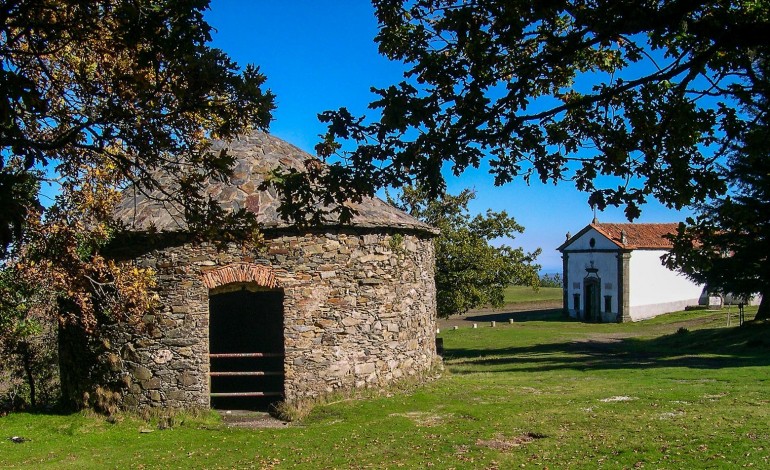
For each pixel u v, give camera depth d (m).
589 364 21.69
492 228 29.06
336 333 13.69
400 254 15.03
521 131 5.72
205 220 6.89
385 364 14.47
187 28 5.71
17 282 13.07
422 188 5.70
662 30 5.02
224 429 12.32
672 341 30.62
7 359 18.05
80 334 13.89
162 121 6.43
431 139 5.40
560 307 62.66
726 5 5.16
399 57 6.16
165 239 13.30
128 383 13.30
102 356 13.55
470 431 11.14
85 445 11.50
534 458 9.44
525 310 61.88
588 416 11.88
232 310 19.98
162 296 13.27
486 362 24.17
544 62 5.41
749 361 20.17
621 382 16.12
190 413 12.98
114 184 12.38
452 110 5.52
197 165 7.11
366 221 14.09
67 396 14.34
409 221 15.52
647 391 14.33
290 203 5.69
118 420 12.91
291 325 13.33
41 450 11.23
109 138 6.23
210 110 6.51
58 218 12.04
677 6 4.77
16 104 5.18
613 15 5.15
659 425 10.90
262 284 13.31
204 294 13.22
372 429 11.59
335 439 11.10
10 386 18.75
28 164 5.14
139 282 12.39
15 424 12.91
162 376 13.18
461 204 29.06
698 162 5.66
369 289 14.24
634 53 5.89
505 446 10.18
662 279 49.12
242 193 13.91
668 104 5.68
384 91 5.30
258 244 7.18
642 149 5.78
